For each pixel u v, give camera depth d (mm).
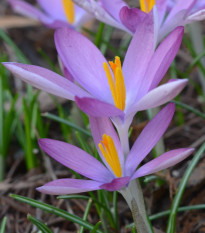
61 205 344
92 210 338
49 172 364
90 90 250
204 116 346
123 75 251
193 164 291
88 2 272
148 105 232
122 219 329
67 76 264
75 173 314
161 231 304
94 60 253
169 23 272
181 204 328
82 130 338
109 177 248
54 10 385
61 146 245
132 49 249
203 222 317
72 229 331
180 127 416
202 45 403
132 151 249
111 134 253
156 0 275
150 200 323
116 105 244
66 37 251
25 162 406
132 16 266
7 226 339
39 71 239
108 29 411
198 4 313
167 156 231
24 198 281
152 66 237
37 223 274
